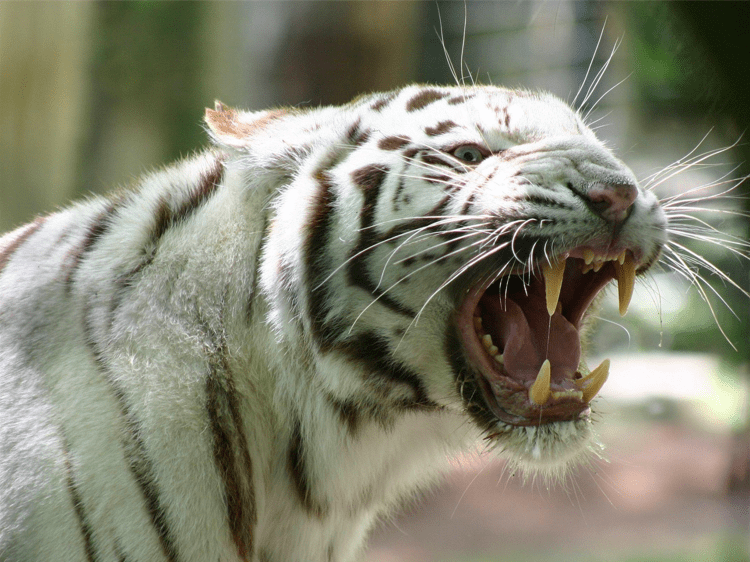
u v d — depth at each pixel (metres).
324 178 5.23
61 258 5.27
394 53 19.16
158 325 4.98
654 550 12.66
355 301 5.13
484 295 5.87
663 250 5.55
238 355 5.17
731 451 8.91
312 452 5.32
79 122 18.17
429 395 5.36
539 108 5.60
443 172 5.12
